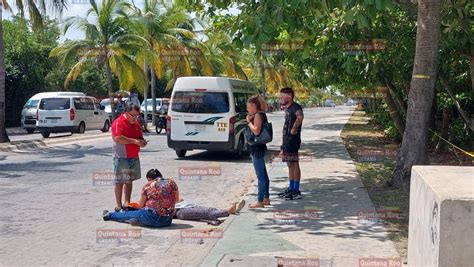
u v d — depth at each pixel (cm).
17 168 1370
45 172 1302
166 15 3166
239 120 1599
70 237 729
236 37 841
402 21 1330
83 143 2098
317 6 858
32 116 2884
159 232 752
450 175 427
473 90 1220
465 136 1673
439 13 928
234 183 1189
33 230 764
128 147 855
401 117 1734
